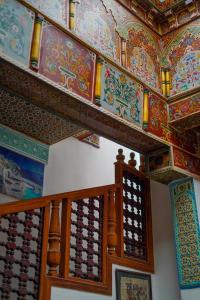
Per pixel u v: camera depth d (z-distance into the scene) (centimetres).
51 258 445
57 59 483
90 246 505
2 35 428
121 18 624
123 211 600
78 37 521
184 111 625
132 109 581
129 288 544
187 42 663
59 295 436
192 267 577
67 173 739
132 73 602
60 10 513
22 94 486
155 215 656
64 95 485
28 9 468
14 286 564
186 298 568
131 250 593
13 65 428
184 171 621
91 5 568
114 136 596
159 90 650
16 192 637
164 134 621
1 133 646
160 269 614
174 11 686
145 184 657
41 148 707
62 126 662
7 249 406
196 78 628
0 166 627
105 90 543
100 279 506
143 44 655
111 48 581
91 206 530
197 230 591
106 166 829
